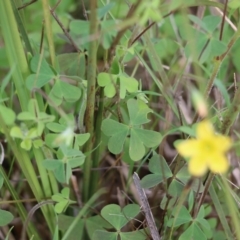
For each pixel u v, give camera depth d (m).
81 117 0.28
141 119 0.28
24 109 0.28
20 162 0.28
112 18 0.29
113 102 0.29
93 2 0.25
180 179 0.28
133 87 0.28
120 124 0.28
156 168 0.29
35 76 0.27
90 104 0.28
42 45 0.28
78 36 0.30
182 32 0.28
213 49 0.28
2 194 0.31
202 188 0.28
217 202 0.28
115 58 0.28
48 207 0.29
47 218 0.29
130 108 0.28
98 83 0.28
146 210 0.28
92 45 0.26
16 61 0.27
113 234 0.29
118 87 0.28
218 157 0.23
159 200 0.31
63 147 0.27
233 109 0.26
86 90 0.28
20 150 0.28
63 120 0.28
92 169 0.30
